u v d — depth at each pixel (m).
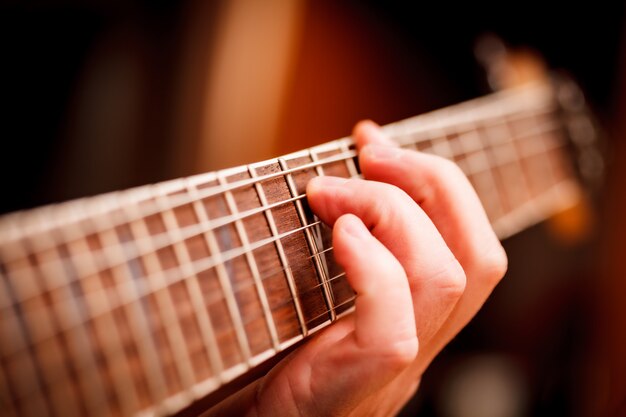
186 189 0.25
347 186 0.26
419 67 0.56
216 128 0.51
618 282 0.56
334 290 0.27
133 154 0.49
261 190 0.26
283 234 0.26
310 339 0.27
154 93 0.49
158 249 0.25
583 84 0.56
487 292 0.29
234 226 0.26
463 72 0.56
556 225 0.53
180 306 0.25
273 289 0.26
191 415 0.30
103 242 0.24
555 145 0.43
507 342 0.56
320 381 0.26
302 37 0.52
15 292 0.23
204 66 0.50
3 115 0.44
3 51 0.43
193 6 0.49
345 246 0.25
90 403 0.24
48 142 0.46
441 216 0.28
